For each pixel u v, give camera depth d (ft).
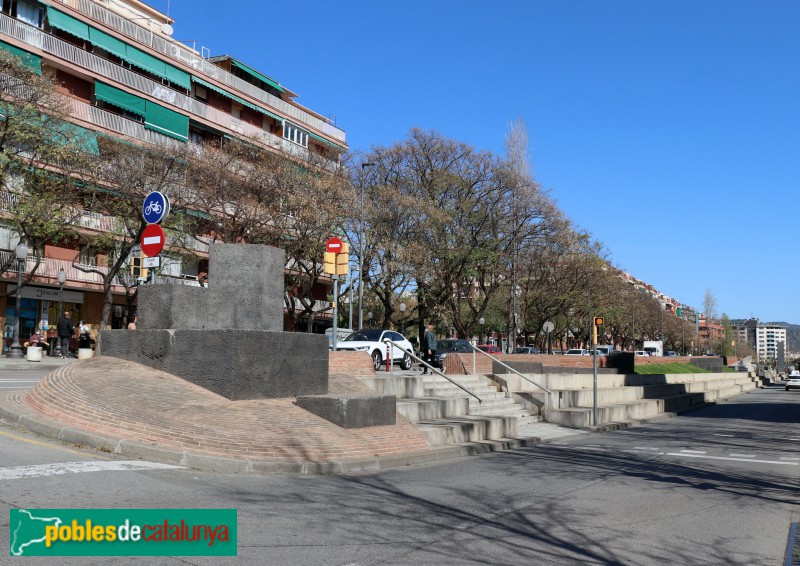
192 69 144.97
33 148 92.53
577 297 179.42
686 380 140.87
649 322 307.37
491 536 21.67
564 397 73.72
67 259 121.29
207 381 37.40
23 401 35.65
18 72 90.33
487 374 72.84
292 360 40.73
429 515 24.07
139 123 129.08
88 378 36.09
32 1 114.21
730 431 68.13
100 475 25.12
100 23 124.57
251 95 161.99
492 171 144.56
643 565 19.39
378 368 87.81
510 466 38.27
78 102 117.91
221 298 41.75
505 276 163.73
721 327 486.79
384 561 18.17
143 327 40.98
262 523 21.18
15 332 97.04
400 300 160.86
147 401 33.96
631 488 32.55
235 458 30.35
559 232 157.28
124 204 107.45
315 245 122.52
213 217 119.34
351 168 139.13
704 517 26.55
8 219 96.37
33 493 21.76
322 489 27.40
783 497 32.01
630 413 79.10
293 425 34.73
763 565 20.12
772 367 470.39
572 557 19.83
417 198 137.80
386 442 37.65
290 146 147.02
